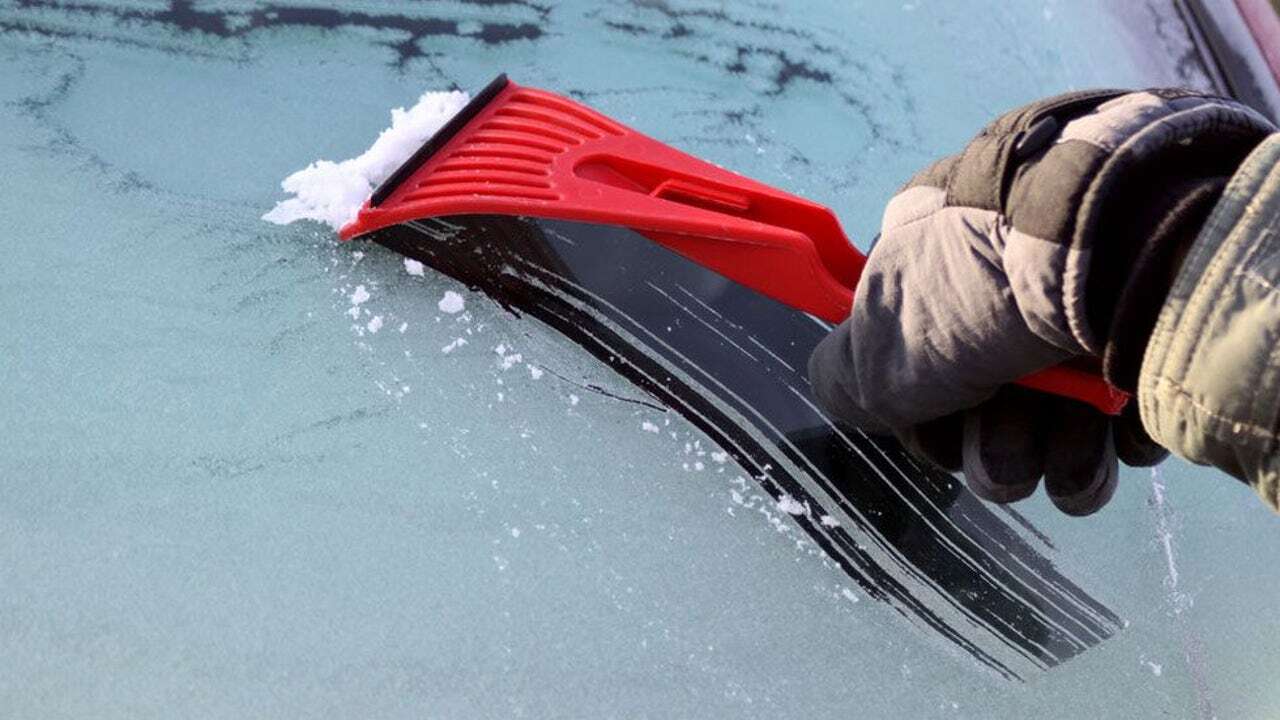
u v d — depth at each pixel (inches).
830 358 44.7
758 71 65.6
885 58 67.9
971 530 50.2
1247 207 28.8
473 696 42.5
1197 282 29.1
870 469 50.6
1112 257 31.9
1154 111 32.0
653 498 48.8
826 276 46.4
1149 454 43.2
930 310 37.6
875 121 64.9
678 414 51.3
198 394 48.2
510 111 54.5
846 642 46.5
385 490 46.9
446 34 63.2
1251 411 28.2
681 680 44.3
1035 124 34.6
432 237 52.2
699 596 46.6
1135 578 50.6
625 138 52.6
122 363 48.5
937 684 46.2
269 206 54.6
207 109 57.7
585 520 47.7
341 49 61.6
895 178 62.7
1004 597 48.8
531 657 43.8
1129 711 46.8
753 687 44.7
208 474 46.1
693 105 63.2
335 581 44.2
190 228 53.1
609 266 51.1
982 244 35.5
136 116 56.7
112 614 42.0
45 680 40.2
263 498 45.8
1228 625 50.0
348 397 49.2
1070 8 71.9
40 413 46.5
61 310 49.6
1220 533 53.0
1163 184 31.6
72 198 53.1
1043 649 47.8
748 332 51.9
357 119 58.9
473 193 50.6
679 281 51.4
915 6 70.6
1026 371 37.6
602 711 43.1
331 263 53.1
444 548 45.8
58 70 57.6
